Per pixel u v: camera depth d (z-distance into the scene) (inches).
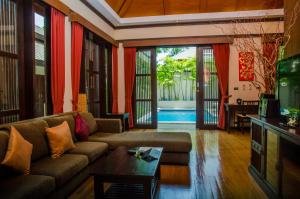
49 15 145.1
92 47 219.6
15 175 83.1
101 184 85.9
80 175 108.4
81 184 113.4
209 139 213.2
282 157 92.2
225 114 256.1
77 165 101.1
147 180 83.4
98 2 193.0
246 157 158.2
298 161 92.2
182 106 443.8
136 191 96.2
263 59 171.6
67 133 117.9
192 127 281.7
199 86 264.5
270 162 102.5
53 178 84.4
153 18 252.4
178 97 446.9
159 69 443.5
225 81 253.4
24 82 127.6
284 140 91.7
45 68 145.3
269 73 164.6
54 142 108.7
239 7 234.2
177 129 267.7
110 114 237.3
